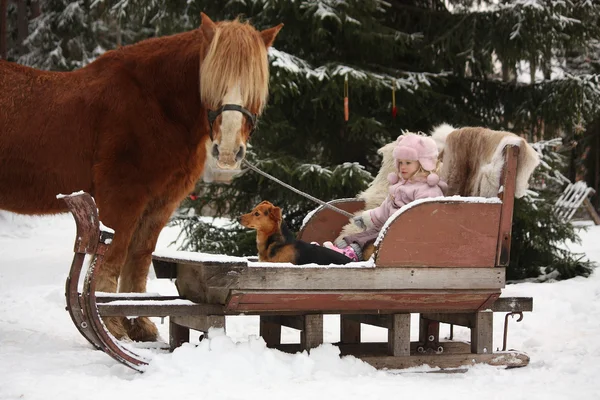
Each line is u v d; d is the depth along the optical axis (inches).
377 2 448.1
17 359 191.8
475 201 194.2
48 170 221.5
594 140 933.2
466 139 222.2
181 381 166.4
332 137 486.9
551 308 315.0
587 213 946.1
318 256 197.6
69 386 160.2
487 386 175.0
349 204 245.9
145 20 524.1
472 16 470.0
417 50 481.4
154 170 222.5
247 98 202.4
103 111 221.6
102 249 171.0
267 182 462.6
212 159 215.8
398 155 221.6
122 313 179.0
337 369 183.8
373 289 188.1
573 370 193.3
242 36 204.1
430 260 191.8
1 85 220.7
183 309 183.0
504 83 497.4
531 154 196.5
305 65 442.9
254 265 178.9
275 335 217.9
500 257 197.5
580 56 687.1
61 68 945.5
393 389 167.6
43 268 494.3
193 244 482.9
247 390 161.3
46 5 990.4
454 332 271.0
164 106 225.9
